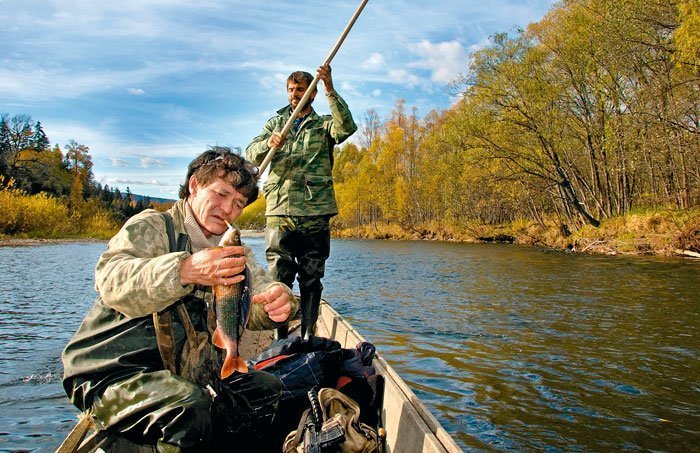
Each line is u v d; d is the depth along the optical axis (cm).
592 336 800
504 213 4453
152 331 211
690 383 577
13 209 5269
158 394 195
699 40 1808
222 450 243
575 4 2600
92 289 1439
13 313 1031
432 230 5144
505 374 612
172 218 224
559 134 2831
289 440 244
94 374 203
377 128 7956
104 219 7206
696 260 1966
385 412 299
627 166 2705
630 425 465
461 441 432
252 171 235
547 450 415
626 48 2284
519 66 2717
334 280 1590
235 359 192
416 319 942
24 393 539
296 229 456
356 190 6475
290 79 463
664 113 2275
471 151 2989
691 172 2295
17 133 7519
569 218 3184
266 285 253
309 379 296
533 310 1023
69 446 197
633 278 1480
